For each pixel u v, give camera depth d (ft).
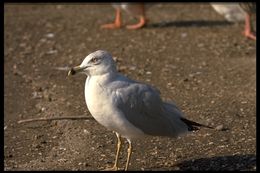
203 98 45.83
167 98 46.06
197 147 37.35
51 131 41.39
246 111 43.06
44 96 47.80
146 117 33.01
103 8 73.00
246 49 56.75
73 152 37.81
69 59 55.88
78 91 48.21
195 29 63.21
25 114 44.78
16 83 50.78
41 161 36.88
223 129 39.91
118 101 32.22
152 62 54.03
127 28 64.23
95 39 61.16
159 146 37.63
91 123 41.91
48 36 62.39
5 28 64.85
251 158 35.55
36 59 56.18
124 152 37.11
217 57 54.95
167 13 69.62
